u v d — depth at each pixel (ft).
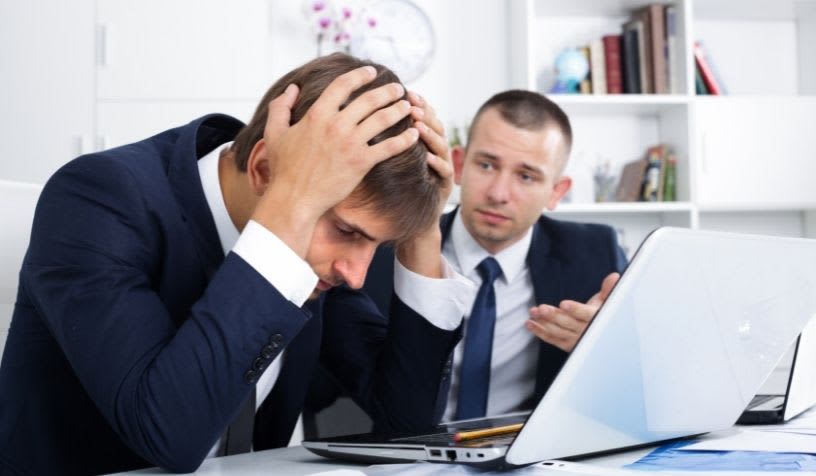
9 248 3.82
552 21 11.54
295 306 2.89
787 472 2.32
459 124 11.42
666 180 11.05
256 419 3.98
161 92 10.64
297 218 2.90
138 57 10.64
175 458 2.78
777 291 3.01
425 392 3.91
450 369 4.01
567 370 2.32
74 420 3.44
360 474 2.42
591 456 2.71
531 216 6.16
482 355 6.01
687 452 2.72
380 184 2.97
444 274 3.98
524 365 6.23
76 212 3.15
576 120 11.52
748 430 3.29
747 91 11.78
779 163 10.83
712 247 2.59
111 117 10.62
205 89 10.65
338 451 2.92
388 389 3.98
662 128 11.50
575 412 2.41
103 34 10.62
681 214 11.10
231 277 2.86
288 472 2.71
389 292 5.35
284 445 3.95
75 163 3.30
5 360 3.52
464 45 11.49
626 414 2.57
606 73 11.03
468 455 2.49
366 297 4.53
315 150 2.92
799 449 2.68
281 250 2.89
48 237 3.14
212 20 10.69
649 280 2.40
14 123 10.57
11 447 3.41
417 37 11.37
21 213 3.89
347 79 3.03
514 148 6.08
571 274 6.25
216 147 3.92
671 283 2.49
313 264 3.09
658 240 2.38
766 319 2.99
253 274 2.87
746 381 3.02
